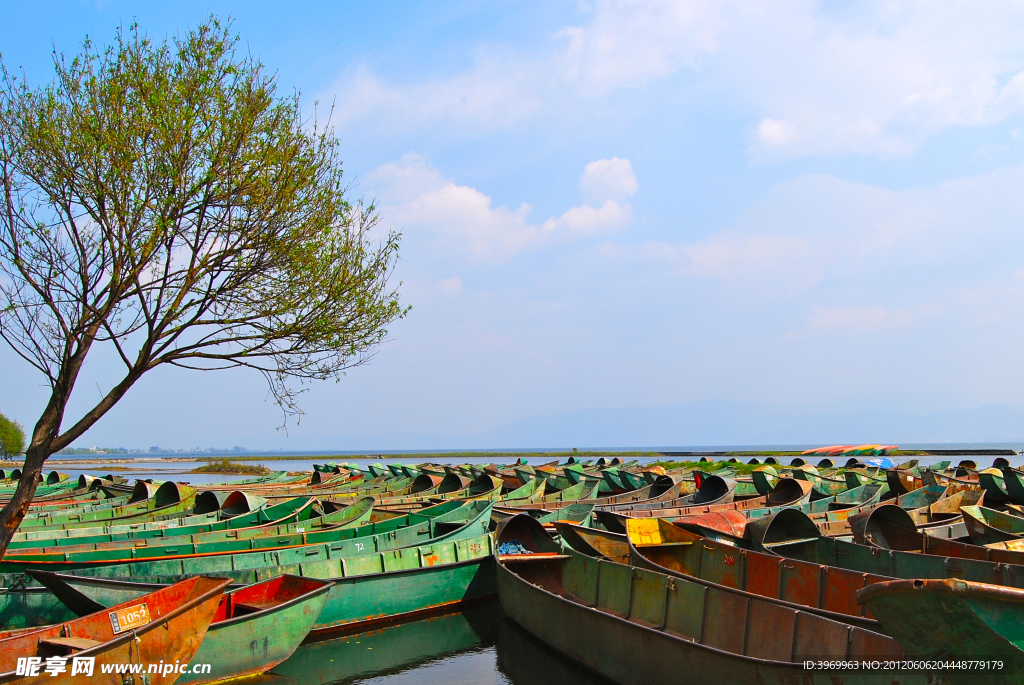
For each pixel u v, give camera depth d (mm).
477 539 19828
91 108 11039
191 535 20062
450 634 17359
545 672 15008
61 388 10852
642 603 14828
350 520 22656
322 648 16172
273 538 19578
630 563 17406
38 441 10727
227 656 12914
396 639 17031
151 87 11148
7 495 37531
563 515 24719
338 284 11766
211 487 39812
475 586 19281
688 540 17469
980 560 14188
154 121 11016
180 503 27219
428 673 14922
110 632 11945
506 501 31875
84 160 10664
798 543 18203
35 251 10719
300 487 39500
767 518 18375
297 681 14289
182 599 12969
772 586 14898
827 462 59562
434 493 34312
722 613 12695
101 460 174250
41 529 21797
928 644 8398
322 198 12094
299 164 11828
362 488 39062
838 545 17453
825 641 10453
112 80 11180
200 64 11477
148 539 19266
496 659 15789
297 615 13883
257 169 11375
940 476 36062
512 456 178375
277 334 11438
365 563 17594
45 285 10758
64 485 40750
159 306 11055
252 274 11469
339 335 11859
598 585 16422
